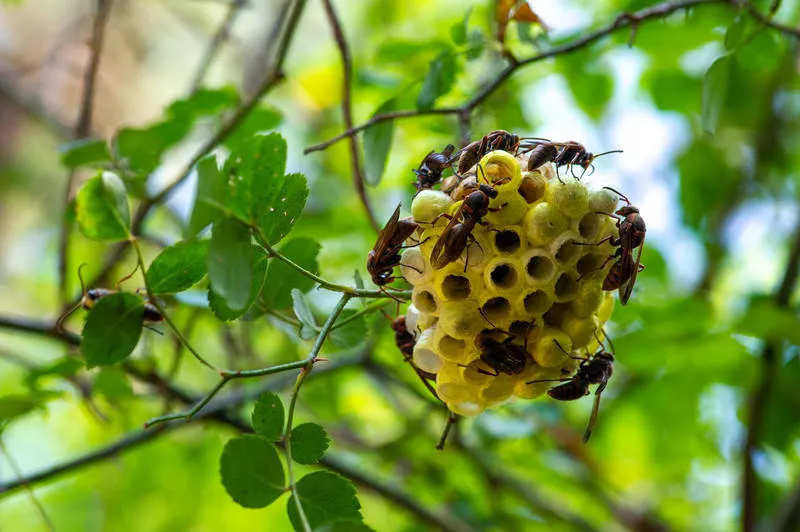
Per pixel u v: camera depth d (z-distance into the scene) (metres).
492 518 0.54
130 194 0.45
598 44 0.51
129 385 0.45
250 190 0.35
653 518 0.59
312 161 0.63
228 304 0.35
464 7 0.59
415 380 0.54
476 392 0.37
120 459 0.56
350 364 0.50
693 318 0.49
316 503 0.36
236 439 0.36
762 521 0.58
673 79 0.57
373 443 0.56
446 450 0.55
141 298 0.37
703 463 0.61
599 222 0.36
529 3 0.42
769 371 0.50
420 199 0.36
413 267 0.36
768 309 0.49
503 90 0.50
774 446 0.57
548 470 0.59
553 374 0.37
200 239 0.37
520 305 0.36
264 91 0.45
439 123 0.49
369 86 0.51
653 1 0.49
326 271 0.55
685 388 0.54
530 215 0.36
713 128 0.42
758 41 0.44
